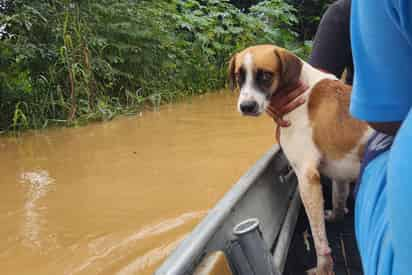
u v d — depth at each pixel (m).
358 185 1.22
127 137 5.12
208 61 10.59
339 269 1.99
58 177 3.72
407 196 0.67
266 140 4.64
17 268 2.35
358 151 1.99
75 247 2.54
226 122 5.68
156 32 8.72
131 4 8.39
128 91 7.79
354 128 1.99
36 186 3.52
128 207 3.04
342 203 2.32
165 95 8.21
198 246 1.23
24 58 6.52
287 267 2.09
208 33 11.04
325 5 15.66
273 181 2.32
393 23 0.81
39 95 6.61
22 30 6.78
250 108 2.12
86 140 5.09
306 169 2.04
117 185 3.48
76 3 7.29
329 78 2.15
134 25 8.34
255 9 13.23
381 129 0.95
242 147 4.41
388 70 0.85
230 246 1.28
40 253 2.49
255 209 1.90
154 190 3.34
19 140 5.33
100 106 6.73
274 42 12.86
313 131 2.06
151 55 8.60
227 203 1.61
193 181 3.50
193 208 3.00
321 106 2.06
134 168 3.88
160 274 1.07
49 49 6.88
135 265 2.32
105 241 2.61
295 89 2.13
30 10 6.46
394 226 0.71
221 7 12.23
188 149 4.43
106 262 2.38
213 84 10.16
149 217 2.89
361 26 0.88
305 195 2.03
